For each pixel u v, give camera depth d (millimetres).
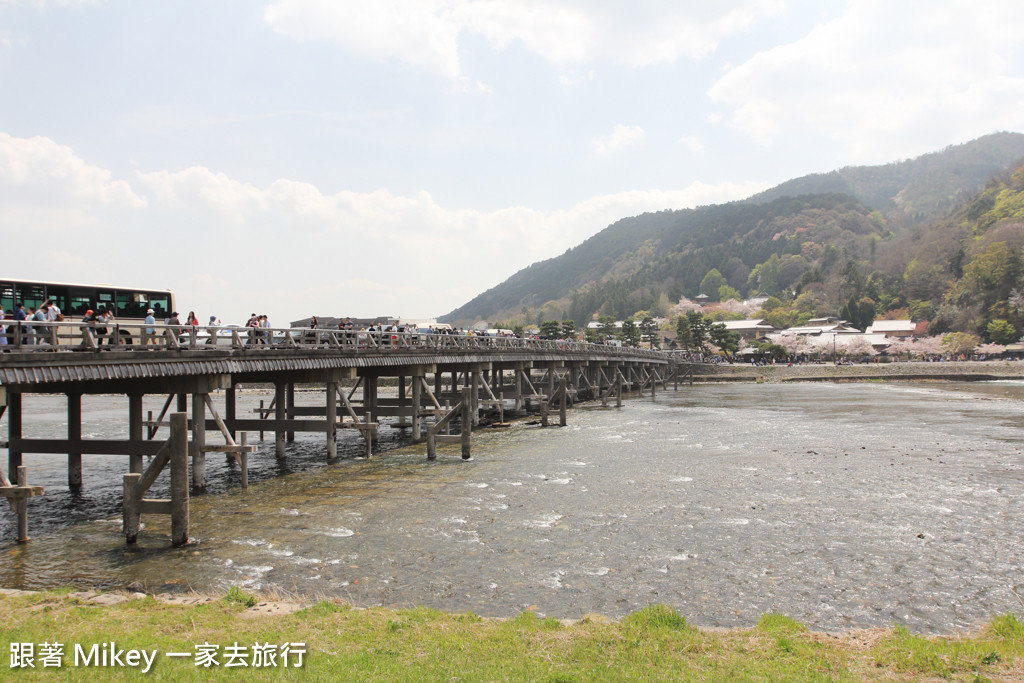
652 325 149375
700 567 15414
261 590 13766
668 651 9609
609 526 18797
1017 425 43875
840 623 12375
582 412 53812
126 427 44000
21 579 14500
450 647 9648
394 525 18828
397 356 33312
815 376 106250
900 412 53438
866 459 30125
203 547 16766
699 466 28281
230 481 25344
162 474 27328
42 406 64750
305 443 36438
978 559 16109
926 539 17672
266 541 17297
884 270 197125
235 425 29109
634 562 15719
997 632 10828
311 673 8695
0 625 10484
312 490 23516
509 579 14531
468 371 43344
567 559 15906
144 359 19281
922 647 9711
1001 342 124062
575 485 24312
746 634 10531
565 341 62281
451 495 22656
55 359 16781
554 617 12398
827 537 17828
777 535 18000
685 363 104938
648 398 72062
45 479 26531
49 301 22406
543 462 29297
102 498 22953
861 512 20469
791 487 24047
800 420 47406
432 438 30156
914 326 149000
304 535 17828
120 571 14992
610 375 82875
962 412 53125
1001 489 23750
